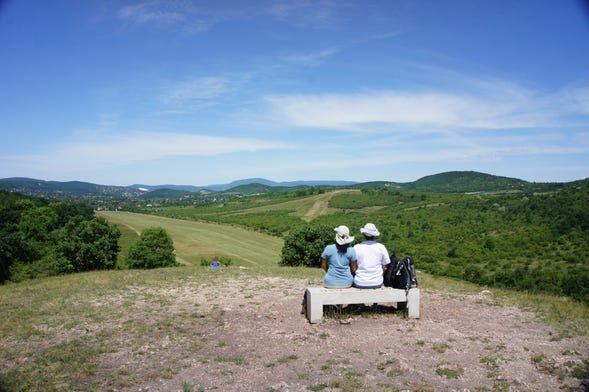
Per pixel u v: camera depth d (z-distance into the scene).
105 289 10.31
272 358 5.36
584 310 8.13
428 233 68.00
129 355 5.51
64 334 6.45
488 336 6.18
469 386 4.46
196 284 11.10
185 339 6.19
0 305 8.45
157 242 38.97
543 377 4.66
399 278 7.25
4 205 42.88
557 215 63.41
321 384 4.52
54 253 29.28
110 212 127.94
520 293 10.61
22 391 4.38
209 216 126.81
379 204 111.81
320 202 122.06
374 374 4.78
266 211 122.12
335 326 6.67
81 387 4.50
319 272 14.59
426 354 5.41
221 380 4.69
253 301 8.75
